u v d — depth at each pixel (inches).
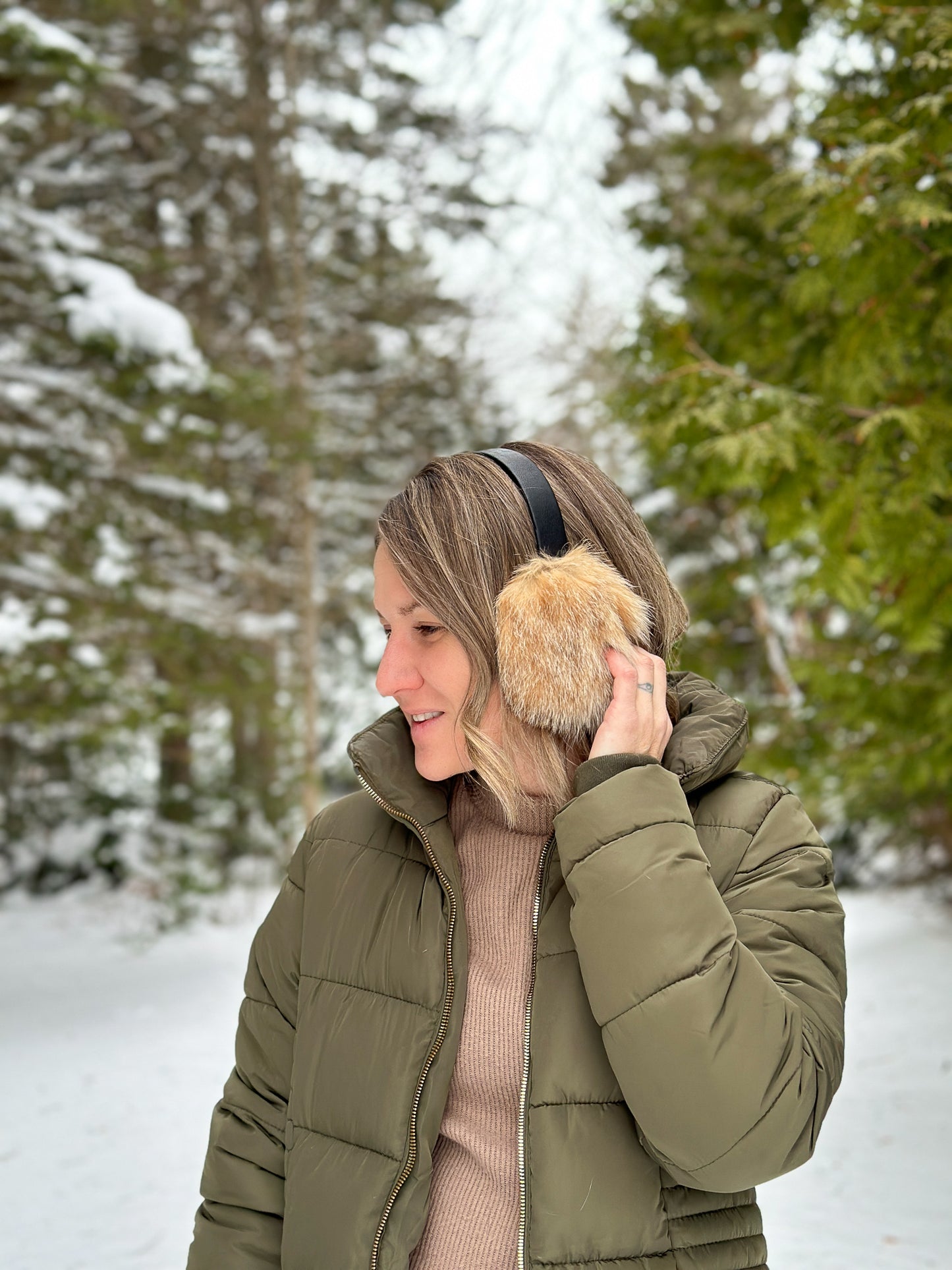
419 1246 45.2
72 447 364.2
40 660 346.9
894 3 131.6
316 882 51.8
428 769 46.7
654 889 40.4
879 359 130.0
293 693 455.5
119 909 490.9
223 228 524.7
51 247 349.1
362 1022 47.3
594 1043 43.3
